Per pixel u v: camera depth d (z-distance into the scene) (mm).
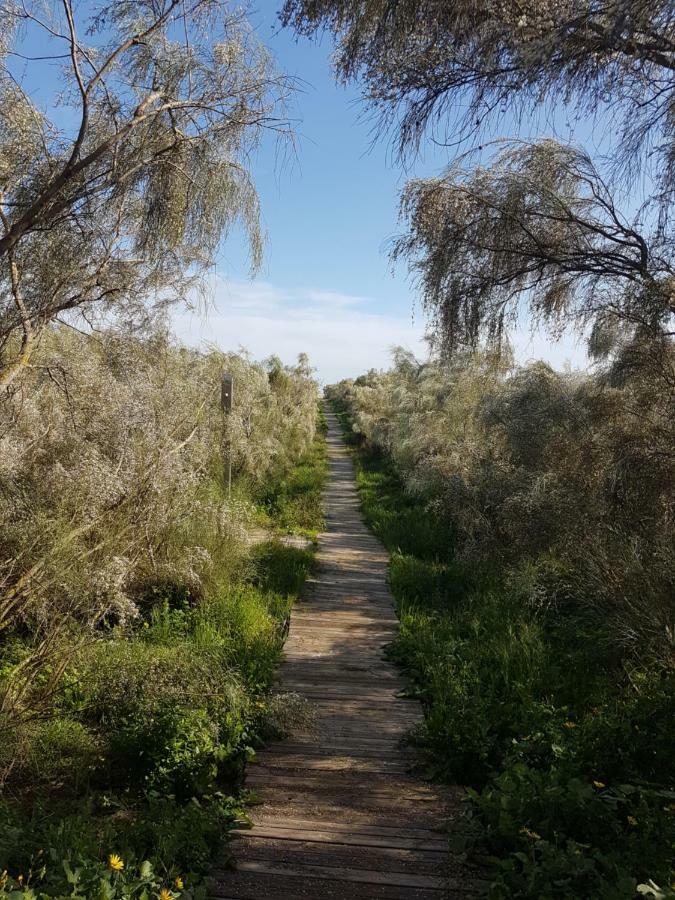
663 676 5152
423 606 8430
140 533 5094
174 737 4289
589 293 4750
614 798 3391
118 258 3971
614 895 2629
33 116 3639
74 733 4285
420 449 15430
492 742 4555
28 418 4684
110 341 4355
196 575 6902
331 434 37688
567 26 3084
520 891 2961
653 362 4891
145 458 5113
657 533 5398
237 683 4863
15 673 4336
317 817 3934
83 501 4648
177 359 6598
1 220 3781
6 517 4461
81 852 2961
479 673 5902
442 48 3629
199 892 2840
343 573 10562
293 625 7895
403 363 20047
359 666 6656
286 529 13352
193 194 3881
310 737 5051
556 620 7180
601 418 6359
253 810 4004
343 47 3736
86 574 4480
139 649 5301
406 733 5059
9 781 3953
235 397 15031
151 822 3549
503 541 8305
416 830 3797
